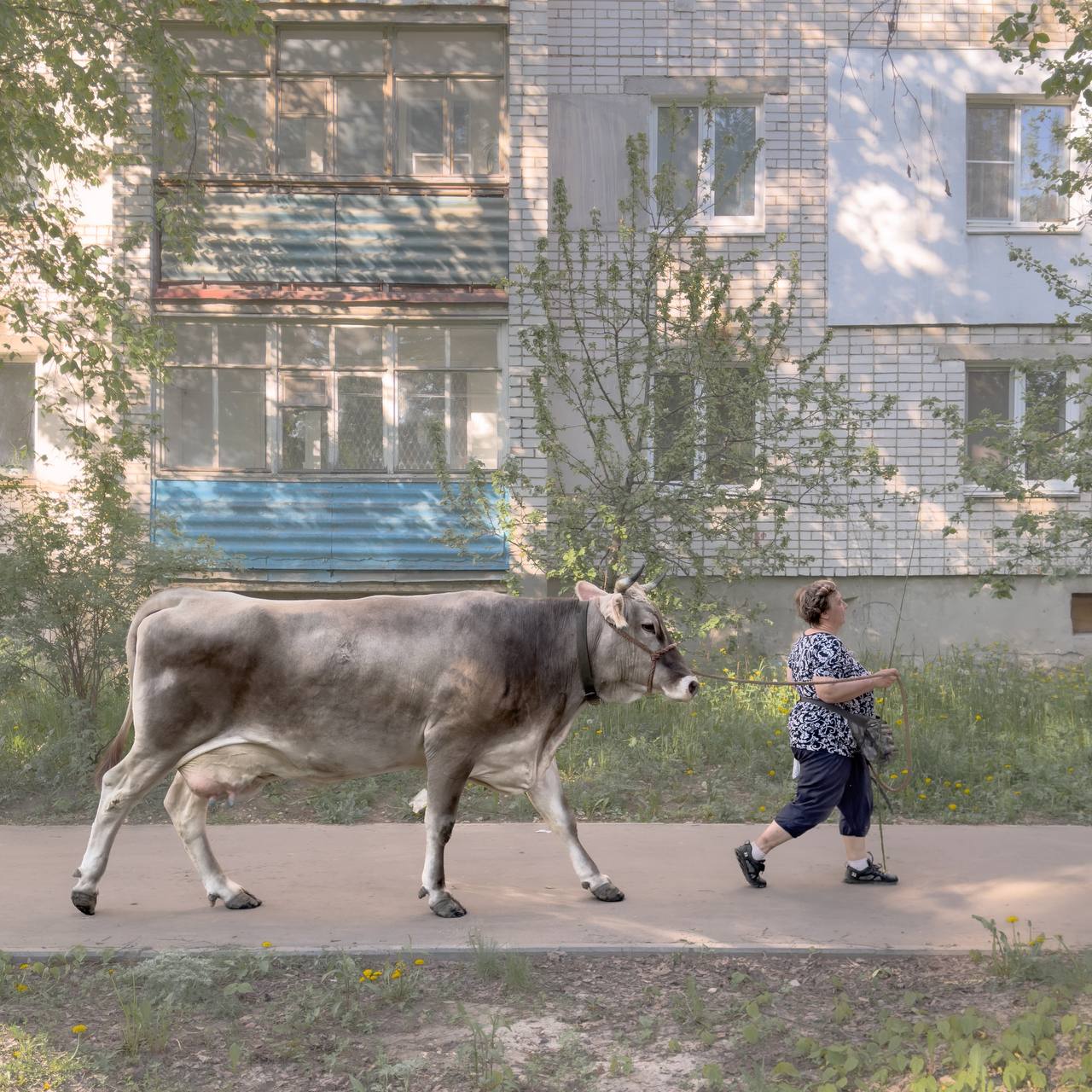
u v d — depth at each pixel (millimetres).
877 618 15289
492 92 14789
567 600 6430
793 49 15414
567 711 6340
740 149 15547
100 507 10023
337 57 14609
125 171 14289
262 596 14695
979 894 6348
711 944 5516
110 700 10070
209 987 4977
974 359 15375
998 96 15547
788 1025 4660
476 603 6281
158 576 9867
